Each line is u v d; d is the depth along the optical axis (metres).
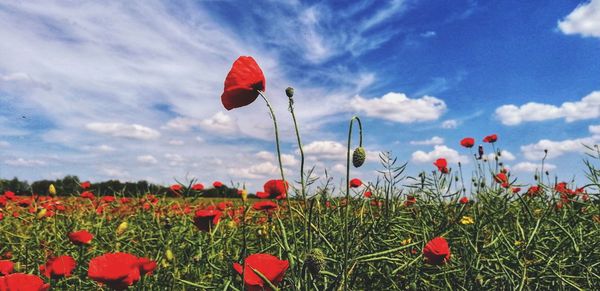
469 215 0.75
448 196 0.73
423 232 0.59
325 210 0.64
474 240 0.60
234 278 0.48
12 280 0.38
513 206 0.73
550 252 0.56
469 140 1.03
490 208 0.72
